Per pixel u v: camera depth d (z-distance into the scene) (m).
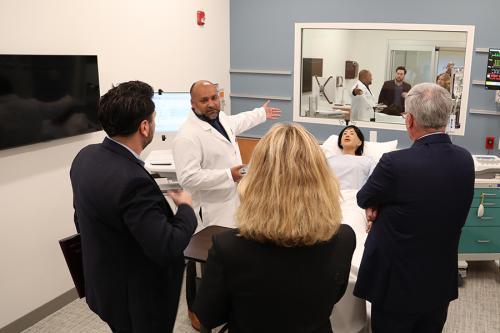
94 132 3.02
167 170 3.14
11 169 2.52
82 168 1.43
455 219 1.64
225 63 4.52
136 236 1.35
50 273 2.83
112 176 1.35
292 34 4.22
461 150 1.65
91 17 2.96
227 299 1.14
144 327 1.49
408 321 1.74
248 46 4.45
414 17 3.73
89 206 1.38
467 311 2.83
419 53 3.80
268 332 1.12
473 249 3.15
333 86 4.20
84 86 2.83
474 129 3.73
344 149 3.58
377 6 3.83
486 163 3.22
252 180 1.13
